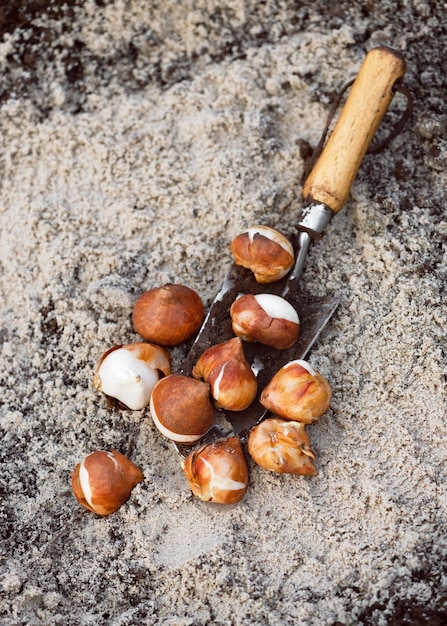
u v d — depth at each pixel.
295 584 0.77
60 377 0.84
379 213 0.85
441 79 0.90
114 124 0.90
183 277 0.86
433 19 0.91
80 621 0.77
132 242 0.86
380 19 0.91
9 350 0.85
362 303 0.83
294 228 0.86
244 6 0.92
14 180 0.90
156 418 0.78
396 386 0.81
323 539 0.77
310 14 0.92
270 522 0.78
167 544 0.78
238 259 0.82
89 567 0.78
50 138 0.90
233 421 0.80
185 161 0.88
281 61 0.90
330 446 0.80
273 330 0.79
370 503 0.78
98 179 0.88
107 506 0.78
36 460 0.82
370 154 0.87
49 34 0.93
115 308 0.85
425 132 0.87
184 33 0.93
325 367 0.81
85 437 0.82
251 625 0.75
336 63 0.90
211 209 0.87
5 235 0.88
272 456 0.77
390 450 0.79
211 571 0.77
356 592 0.76
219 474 0.77
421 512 0.77
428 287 0.83
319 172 0.82
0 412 0.83
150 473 0.80
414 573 0.76
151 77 0.92
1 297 0.87
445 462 0.79
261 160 0.88
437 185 0.86
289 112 0.90
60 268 0.86
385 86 0.82
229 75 0.90
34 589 0.77
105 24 0.93
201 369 0.79
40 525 0.80
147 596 0.77
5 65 0.92
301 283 0.84
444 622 0.74
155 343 0.82
